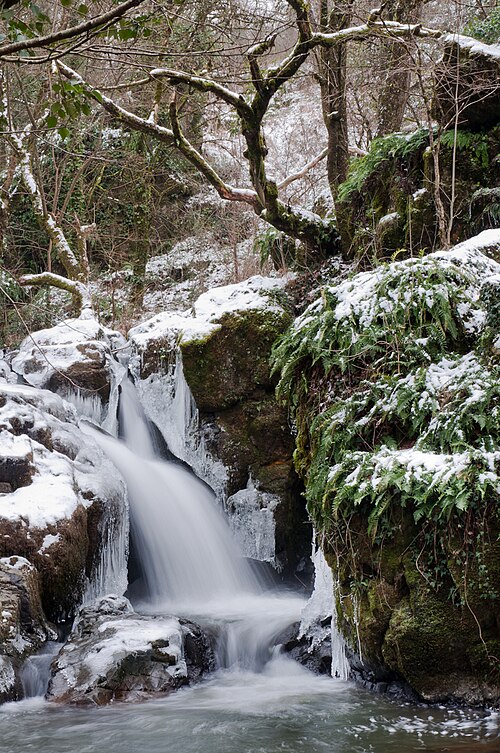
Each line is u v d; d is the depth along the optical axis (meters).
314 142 16.00
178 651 5.84
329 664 6.09
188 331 8.45
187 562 8.01
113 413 9.27
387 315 6.00
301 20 7.74
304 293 8.91
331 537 5.72
